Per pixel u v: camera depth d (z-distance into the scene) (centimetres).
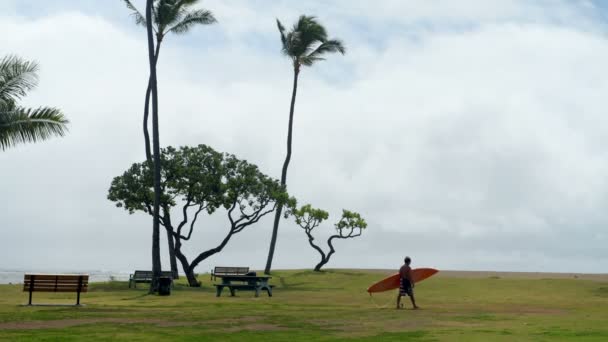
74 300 2812
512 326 1714
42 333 1413
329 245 5556
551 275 6850
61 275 2316
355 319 1891
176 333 1459
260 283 3300
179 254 4284
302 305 2561
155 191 3619
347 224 5509
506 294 3434
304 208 5459
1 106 2781
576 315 2114
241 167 4381
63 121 2808
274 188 4469
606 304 2738
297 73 5738
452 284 4091
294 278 4875
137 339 1336
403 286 2430
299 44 5603
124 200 4241
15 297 2977
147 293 3438
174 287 4003
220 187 4216
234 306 2444
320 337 1423
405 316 2020
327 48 5628
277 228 5534
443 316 2030
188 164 4275
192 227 4328
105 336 1377
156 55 4281
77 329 1505
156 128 3675
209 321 1767
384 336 1452
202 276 5647
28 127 2747
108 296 3197
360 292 3669
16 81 2827
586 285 3972
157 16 4169
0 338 1314
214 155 4319
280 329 1588
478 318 1967
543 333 1529
